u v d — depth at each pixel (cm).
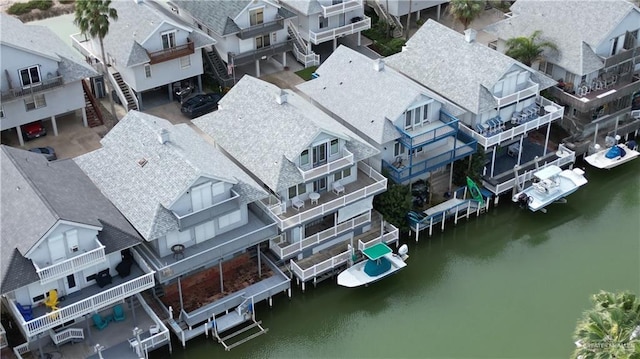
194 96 7400
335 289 5588
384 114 5966
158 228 4941
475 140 6259
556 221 6356
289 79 7906
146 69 7200
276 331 5253
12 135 6956
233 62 7631
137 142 5475
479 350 5116
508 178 6494
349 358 5053
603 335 4019
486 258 5950
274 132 5638
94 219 4822
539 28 7256
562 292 5600
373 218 6069
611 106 7288
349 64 6494
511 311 5434
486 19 9200
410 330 5281
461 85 6462
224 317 5203
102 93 7631
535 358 5044
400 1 8606
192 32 7388
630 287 5631
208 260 5084
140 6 7425
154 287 5241
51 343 4881
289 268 5566
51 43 6962
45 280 4572
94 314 4991
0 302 5034
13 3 9569
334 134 5541
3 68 6394
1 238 4706
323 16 8006
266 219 5488
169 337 4966
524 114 6650
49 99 6762
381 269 5538
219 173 5203
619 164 6944
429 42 6875
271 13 7825
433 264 5881
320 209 5522
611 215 6431
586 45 6975
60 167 5397
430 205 6241
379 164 6066
